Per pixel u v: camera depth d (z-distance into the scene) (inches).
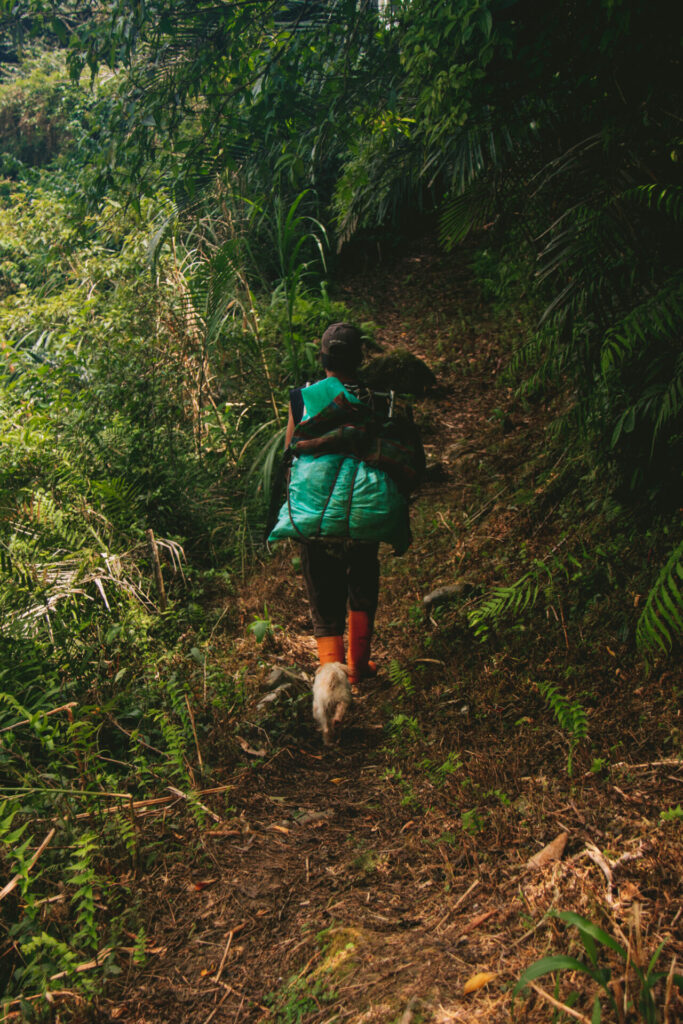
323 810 110.7
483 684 130.3
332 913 90.9
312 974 83.2
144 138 169.3
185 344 237.6
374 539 124.9
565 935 80.8
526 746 112.6
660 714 111.4
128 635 136.1
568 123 148.6
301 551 132.6
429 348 315.9
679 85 126.1
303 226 382.0
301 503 126.4
